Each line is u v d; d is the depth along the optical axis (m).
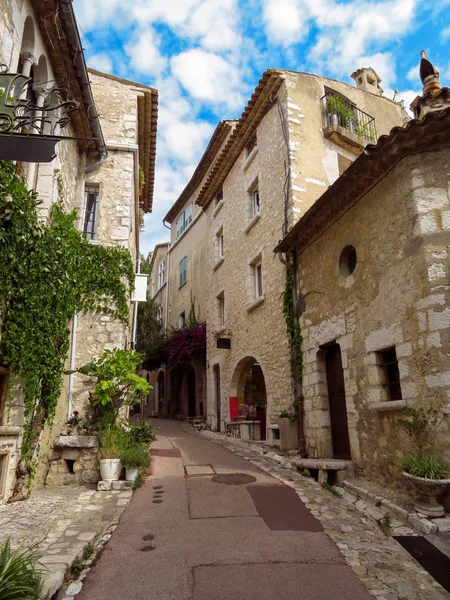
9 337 5.41
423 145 5.81
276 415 9.84
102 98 10.00
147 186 14.11
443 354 5.10
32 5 5.55
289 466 7.49
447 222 5.53
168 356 18.52
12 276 5.34
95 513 5.00
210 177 15.23
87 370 7.19
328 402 7.91
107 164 9.28
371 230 6.64
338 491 6.03
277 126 11.36
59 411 7.10
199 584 3.34
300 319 8.86
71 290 7.25
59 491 6.08
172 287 22.69
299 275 9.02
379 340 6.23
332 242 7.79
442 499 4.82
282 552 3.91
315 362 8.10
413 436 5.27
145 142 11.73
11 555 2.95
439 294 5.28
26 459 5.63
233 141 13.50
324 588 3.30
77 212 8.26
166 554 3.87
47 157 3.18
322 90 11.91
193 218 20.42
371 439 6.27
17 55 5.04
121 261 8.50
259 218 11.85
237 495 5.65
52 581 3.16
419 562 3.78
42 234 5.81
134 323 12.81
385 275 6.22
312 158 10.75
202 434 13.25
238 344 12.57
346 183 6.86
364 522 4.88
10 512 4.89
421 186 5.75
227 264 14.03
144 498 5.61
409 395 5.52
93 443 6.72
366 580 3.45
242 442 10.71
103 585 3.33
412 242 5.72
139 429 7.57
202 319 18.02
